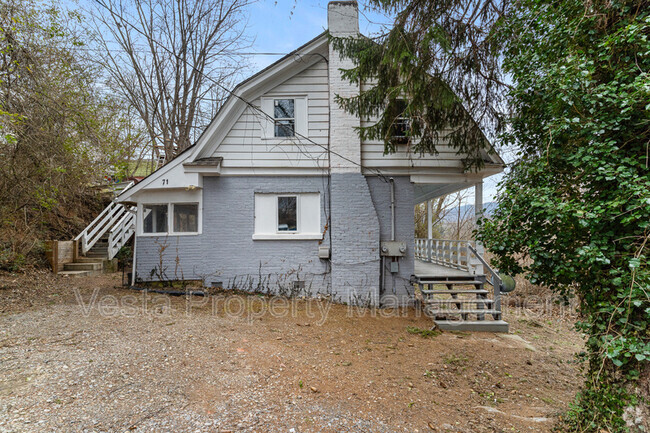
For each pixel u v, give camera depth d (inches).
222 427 127.6
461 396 181.5
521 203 173.3
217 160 353.7
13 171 364.8
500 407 173.6
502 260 191.9
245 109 364.8
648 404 129.7
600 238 138.6
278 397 156.1
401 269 361.1
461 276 348.8
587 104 144.9
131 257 540.7
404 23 254.4
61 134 377.1
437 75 262.2
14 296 300.7
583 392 157.6
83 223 567.8
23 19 342.0
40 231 481.1
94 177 520.7
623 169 130.3
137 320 251.1
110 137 569.0
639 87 124.1
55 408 130.9
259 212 365.4
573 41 163.9
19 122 313.9
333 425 136.5
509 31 228.5
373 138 303.3
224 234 362.3
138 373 166.2
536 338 334.3
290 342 234.4
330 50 359.3
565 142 165.6
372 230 354.0
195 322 257.8
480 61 263.4
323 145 366.3
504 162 317.4
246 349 211.9
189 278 361.7
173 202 366.3
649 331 124.6
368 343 248.5
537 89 185.5
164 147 767.1
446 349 249.0
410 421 146.9
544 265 171.2
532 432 148.6
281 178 366.6
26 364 166.4
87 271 453.7
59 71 410.6
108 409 133.3
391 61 261.7
